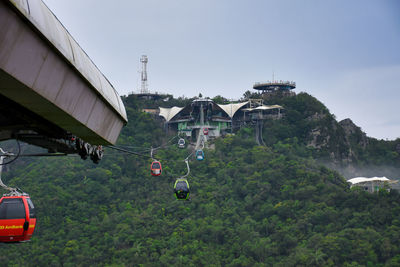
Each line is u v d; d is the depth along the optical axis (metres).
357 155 181.75
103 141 16.78
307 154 163.50
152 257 96.56
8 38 9.44
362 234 96.38
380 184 133.25
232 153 145.38
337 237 96.06
